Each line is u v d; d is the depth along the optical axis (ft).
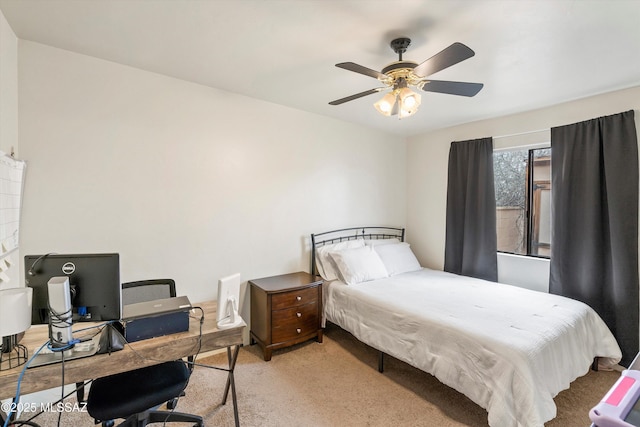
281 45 6.47
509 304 8.23
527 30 5.71
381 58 6.97
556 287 9.50
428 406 6.97
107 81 7.37
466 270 11.76
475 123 11.80
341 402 7.09
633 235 8.20
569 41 6.07
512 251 11.32
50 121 6.78
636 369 3.31
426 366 7.08
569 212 9.27
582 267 9.00
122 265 7.70
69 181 7.02
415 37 6.02
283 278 10.21
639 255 8.26
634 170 8.16
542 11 5.15
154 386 5.17
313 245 11.24
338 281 10.53
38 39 6.45
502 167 11.55
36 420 6.33
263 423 6.37
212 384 7.72
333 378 8.07
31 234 6.65
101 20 5.69
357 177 12.62
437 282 10.48
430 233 13.46
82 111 7.12
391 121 11.99
